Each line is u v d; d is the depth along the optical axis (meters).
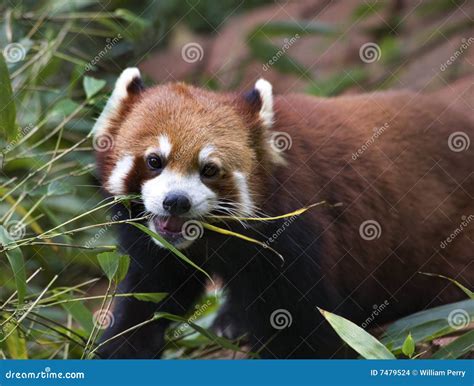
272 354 6.74
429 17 12.98
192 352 7.70
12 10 9.45
